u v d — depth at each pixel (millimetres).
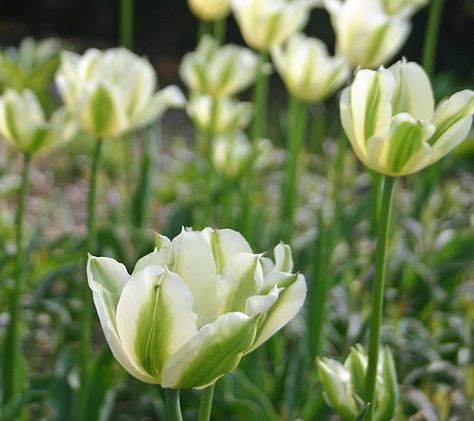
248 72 1496
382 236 850
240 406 1162
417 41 4359
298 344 1271
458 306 1608
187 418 1217
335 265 1736
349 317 1446
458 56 4312
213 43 1509
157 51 5090
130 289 685
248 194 1544
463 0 4254
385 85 803
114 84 1130
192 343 682
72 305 1529
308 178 2309
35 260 1493
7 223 1899
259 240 1580
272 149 2457
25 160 1160
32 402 1232
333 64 1345
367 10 1210
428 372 1309
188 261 708
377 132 815
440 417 1204
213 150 1622
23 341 1560
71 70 1147
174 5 5125
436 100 2535
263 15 1393
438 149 819
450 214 1999
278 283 714
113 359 1159
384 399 888
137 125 1161
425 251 1648
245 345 690
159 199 2293
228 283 705
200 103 1645
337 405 879
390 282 1587
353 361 894
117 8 5348
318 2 1410
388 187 841
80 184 2676
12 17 5539
